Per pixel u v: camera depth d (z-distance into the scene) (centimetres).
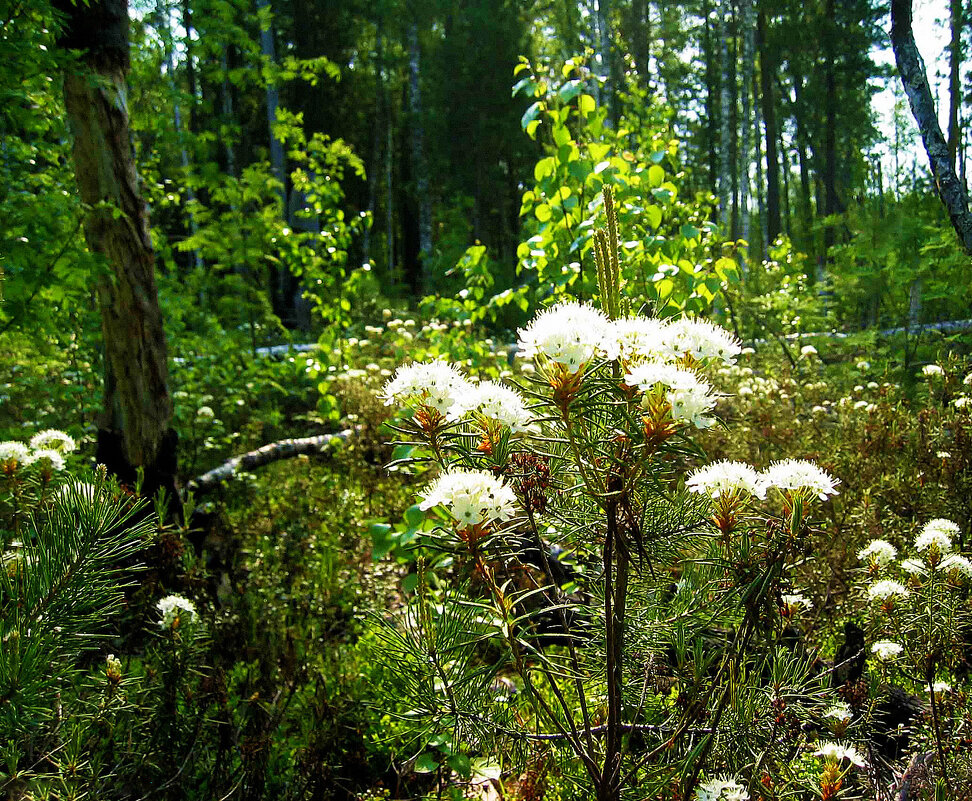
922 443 403
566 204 475
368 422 589
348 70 2452
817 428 484
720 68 2567
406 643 175
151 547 310
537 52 2642
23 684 138
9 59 406
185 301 636
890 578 246
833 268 945
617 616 160
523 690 232
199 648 251
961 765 197
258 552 419
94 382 559
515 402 150
